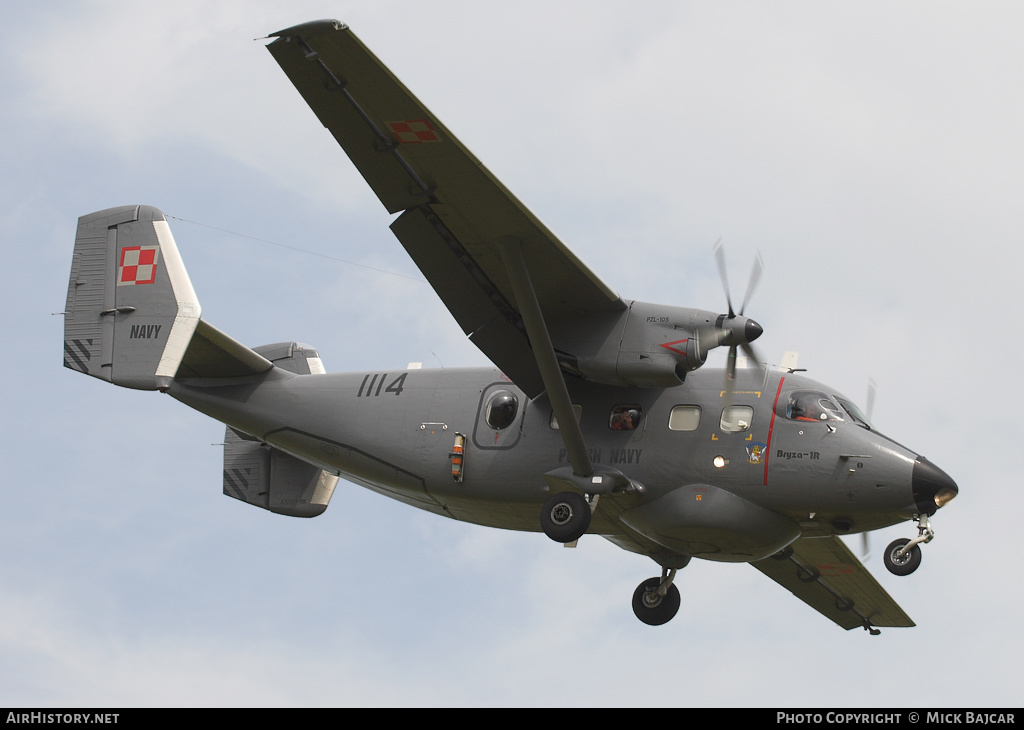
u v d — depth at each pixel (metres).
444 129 43.28
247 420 61.56
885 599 65.31
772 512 51.00
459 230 49.38
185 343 56.94
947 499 49.25
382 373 59.97
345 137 45.72
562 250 47.72
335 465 60.12
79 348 58.03
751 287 50.25
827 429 50.28
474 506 56.59
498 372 57.44
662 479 51.69
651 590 61.88
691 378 53.22
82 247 59.50
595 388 54.00
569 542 51.16
